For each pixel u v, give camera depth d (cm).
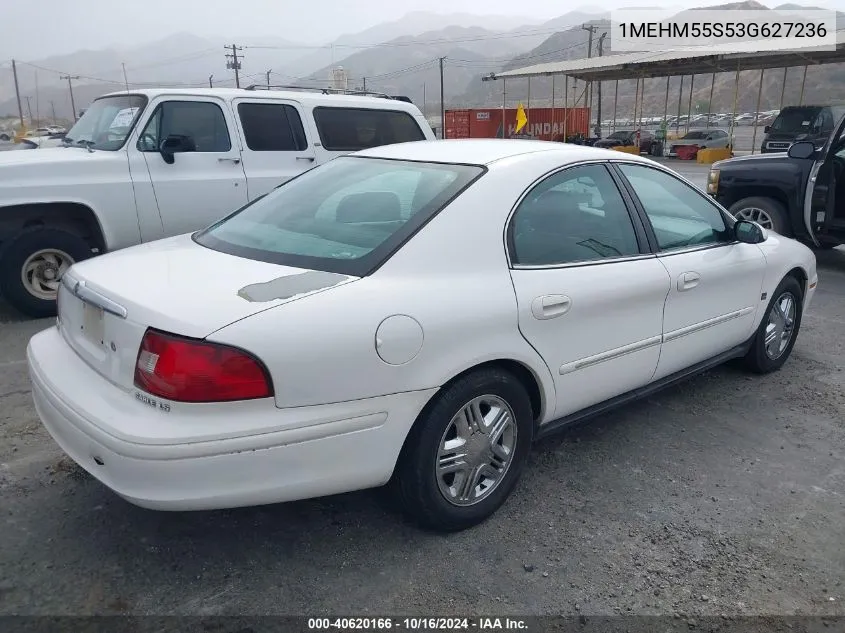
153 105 657
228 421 244
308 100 745
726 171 891
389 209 316
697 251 409
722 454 392
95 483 346
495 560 296
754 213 873
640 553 303
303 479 261
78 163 618
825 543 313
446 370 282
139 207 646
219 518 320
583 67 3369
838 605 275
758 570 294
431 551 300
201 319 245
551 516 328
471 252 302
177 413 242
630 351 367
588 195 359
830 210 791
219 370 240
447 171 333
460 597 273
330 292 266
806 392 480
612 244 363
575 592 278
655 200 396
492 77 4116
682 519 329
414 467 289
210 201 682
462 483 306
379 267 282
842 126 774
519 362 312
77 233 652
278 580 281
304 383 252
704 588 282
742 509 338
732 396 471
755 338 482
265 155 715
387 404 271
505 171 328
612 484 358
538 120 4141
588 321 339
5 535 303
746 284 445
